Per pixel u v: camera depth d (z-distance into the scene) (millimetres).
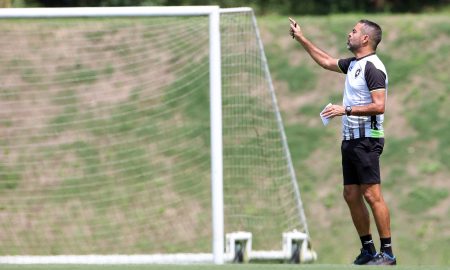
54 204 44156
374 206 27469
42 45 50062
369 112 26641
